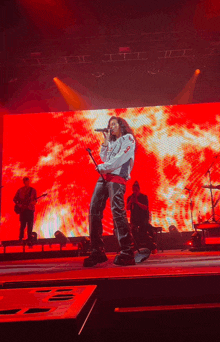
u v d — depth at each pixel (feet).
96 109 34.24
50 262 13.87
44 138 34.30
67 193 33.27
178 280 5.77
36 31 29.04
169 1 27.48
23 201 23.82
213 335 4.95
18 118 34.63
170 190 32.35
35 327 3.21
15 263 14.15
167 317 5.03
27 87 34.01
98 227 9.94
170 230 28.43
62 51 30.40
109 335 5.27
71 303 3.92
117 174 10.15
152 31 28.86
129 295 5.76
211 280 5.77
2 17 27.71
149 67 32.99
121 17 28.45
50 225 32.78
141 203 17.48
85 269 8.15
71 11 27.71
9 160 34.17
